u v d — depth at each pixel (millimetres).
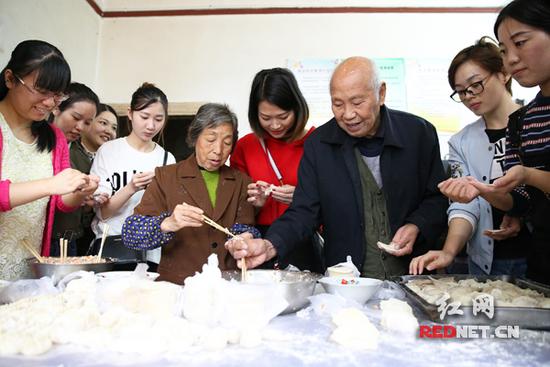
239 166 1937
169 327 785
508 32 1155
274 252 1342
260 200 1610
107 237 1751
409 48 3484
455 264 2045
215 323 866
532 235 1334
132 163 2004
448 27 3504
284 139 1853
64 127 2049
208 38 3578
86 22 3383
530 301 944
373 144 1557
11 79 1304
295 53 3510
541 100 1315
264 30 3549
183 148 3967
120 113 3520
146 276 1156
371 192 1529
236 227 1523
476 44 1658
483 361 701
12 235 1384
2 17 2291
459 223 1596
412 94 3404
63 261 1321
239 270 1398
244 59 3539
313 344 773
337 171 1550
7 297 1013
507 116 1665
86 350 733
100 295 947
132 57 3598
